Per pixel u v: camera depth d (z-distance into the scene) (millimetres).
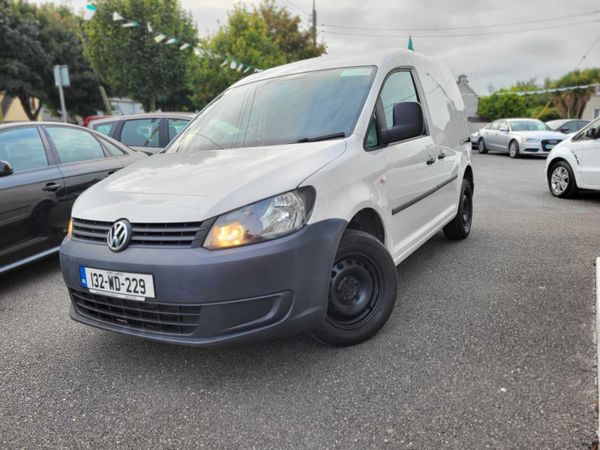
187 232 2293
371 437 2059
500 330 2975
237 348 2910
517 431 2031
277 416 2240
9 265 4219
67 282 2656
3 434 2219
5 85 24984
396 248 3266
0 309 3844
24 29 25562
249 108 3523
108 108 23453
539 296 3500
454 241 5137
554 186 7977
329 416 2217
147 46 19406
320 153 2717
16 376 2748
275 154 2770
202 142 3430
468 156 5078
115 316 2520
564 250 4652
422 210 3740
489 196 8195
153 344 3053
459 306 3373
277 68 3963
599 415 1974
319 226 2436
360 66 3471
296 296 2363
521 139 16000
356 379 2504
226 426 2193
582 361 2562
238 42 20094
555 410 2156
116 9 19047
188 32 20344
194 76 20547
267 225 2297
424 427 2098
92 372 2750
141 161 3287
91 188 2947
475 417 2141
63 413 2365
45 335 3293
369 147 3010
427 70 4199
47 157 4648
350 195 2666
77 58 28203
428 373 2521
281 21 29344
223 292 2236
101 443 2125
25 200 4305
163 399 2439
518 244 4934
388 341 2889
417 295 3611
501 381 2410
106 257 2426
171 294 2266
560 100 36562
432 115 4035
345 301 2762
